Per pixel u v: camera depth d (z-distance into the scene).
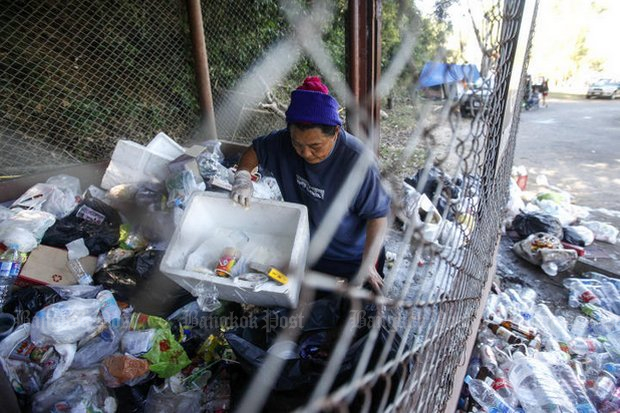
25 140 3.31
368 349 0.55
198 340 1.92
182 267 1.73
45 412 1.51
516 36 1.83
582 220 4.06
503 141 2.29
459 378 1.64
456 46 0.82
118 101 3.75
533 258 3.26
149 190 2.65
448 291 1.22
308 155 1.50
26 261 2.13
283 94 5.07
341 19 4.80
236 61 4.62
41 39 3.29
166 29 3.82
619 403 1.83
